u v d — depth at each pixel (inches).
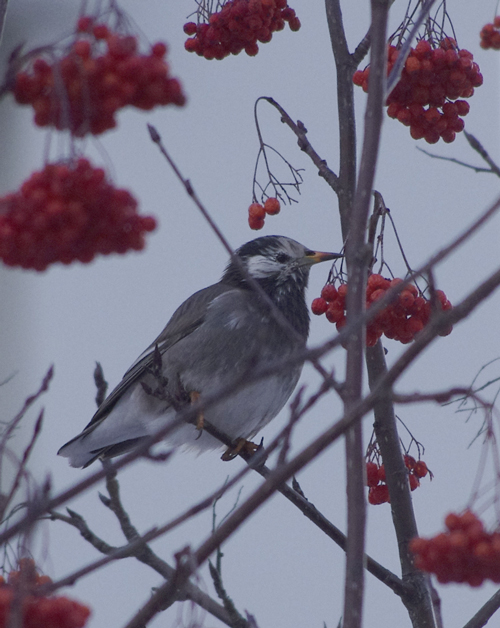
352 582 243.8
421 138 383.9
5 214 201.3
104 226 204.2
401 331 366.6
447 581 234.5
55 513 339.3
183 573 245.3
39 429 241.9
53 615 205.8
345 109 417.4
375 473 419.2
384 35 286.8
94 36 204.5
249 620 272.5
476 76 371.9
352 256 271.1
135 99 205.5
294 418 253.6
